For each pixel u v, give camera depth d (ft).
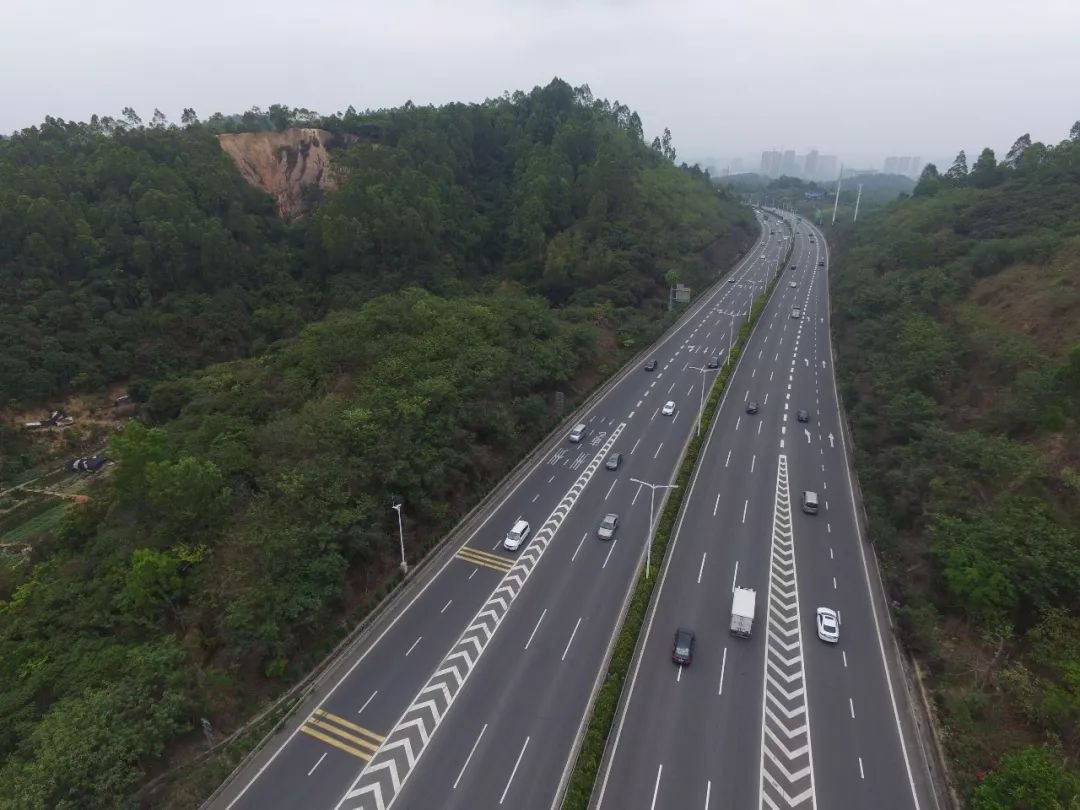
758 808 98.07
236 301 320.50
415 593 147.13
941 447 164.25
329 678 123.85
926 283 272.51
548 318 278.67
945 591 135.54
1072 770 93.86
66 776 90.84
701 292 390.63
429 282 348.79
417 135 427.33
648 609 140.26
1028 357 187.73
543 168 421.18
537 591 147.54
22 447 261.03
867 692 119.65
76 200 309.83
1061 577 120.37
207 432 176.14
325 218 338.13
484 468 187.11
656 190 467.52
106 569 135.44
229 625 115.96
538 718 114.01
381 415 170.81
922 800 99.71
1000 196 348.38
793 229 642.63
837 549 161.27
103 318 295.69
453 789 101.09
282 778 103.65
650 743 108.27
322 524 135.74
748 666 125.18
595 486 192.24
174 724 102.32
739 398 254.27
